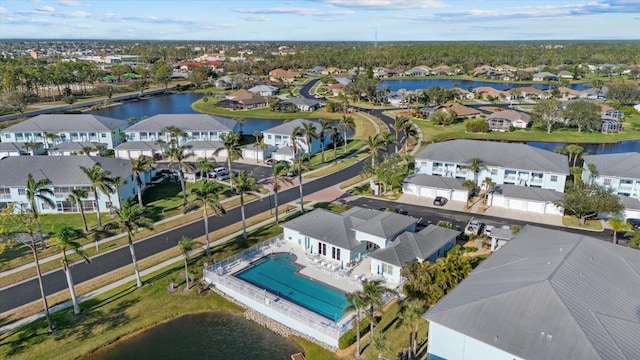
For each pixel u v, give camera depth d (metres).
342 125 128.62
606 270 39.53
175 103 194.00
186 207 57.34
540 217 69.00
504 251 45.25
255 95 187.12
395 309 45.47
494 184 73.44
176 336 43.28
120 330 43.34
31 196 56.03
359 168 96.69
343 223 57.22
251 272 53.56
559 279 35.97
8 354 39.84
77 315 45.34
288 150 102.88
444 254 56.00
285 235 61.38
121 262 56.34
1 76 191.12
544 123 137.00
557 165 77.69
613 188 73.75
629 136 127.00
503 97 194.00
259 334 43.69
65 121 114.94
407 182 79.38
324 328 41.41
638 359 29.62
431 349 36.34
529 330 32.28
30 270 54.25
